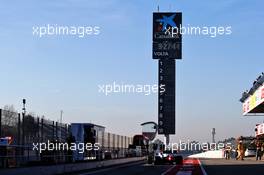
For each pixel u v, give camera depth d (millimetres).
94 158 50469
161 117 141250
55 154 37812
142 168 47062
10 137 29656
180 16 142500
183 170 42156
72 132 44031
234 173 36031
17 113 30609
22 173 29266
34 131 33438
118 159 60312
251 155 98812
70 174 36312
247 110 95312
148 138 64500
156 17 142250
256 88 80312
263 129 89562
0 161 28375
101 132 53938
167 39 141250
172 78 142000
